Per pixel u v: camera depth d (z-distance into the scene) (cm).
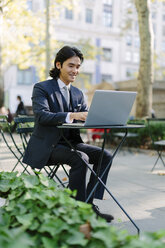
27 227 174
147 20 1011
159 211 305
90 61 3606
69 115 257
